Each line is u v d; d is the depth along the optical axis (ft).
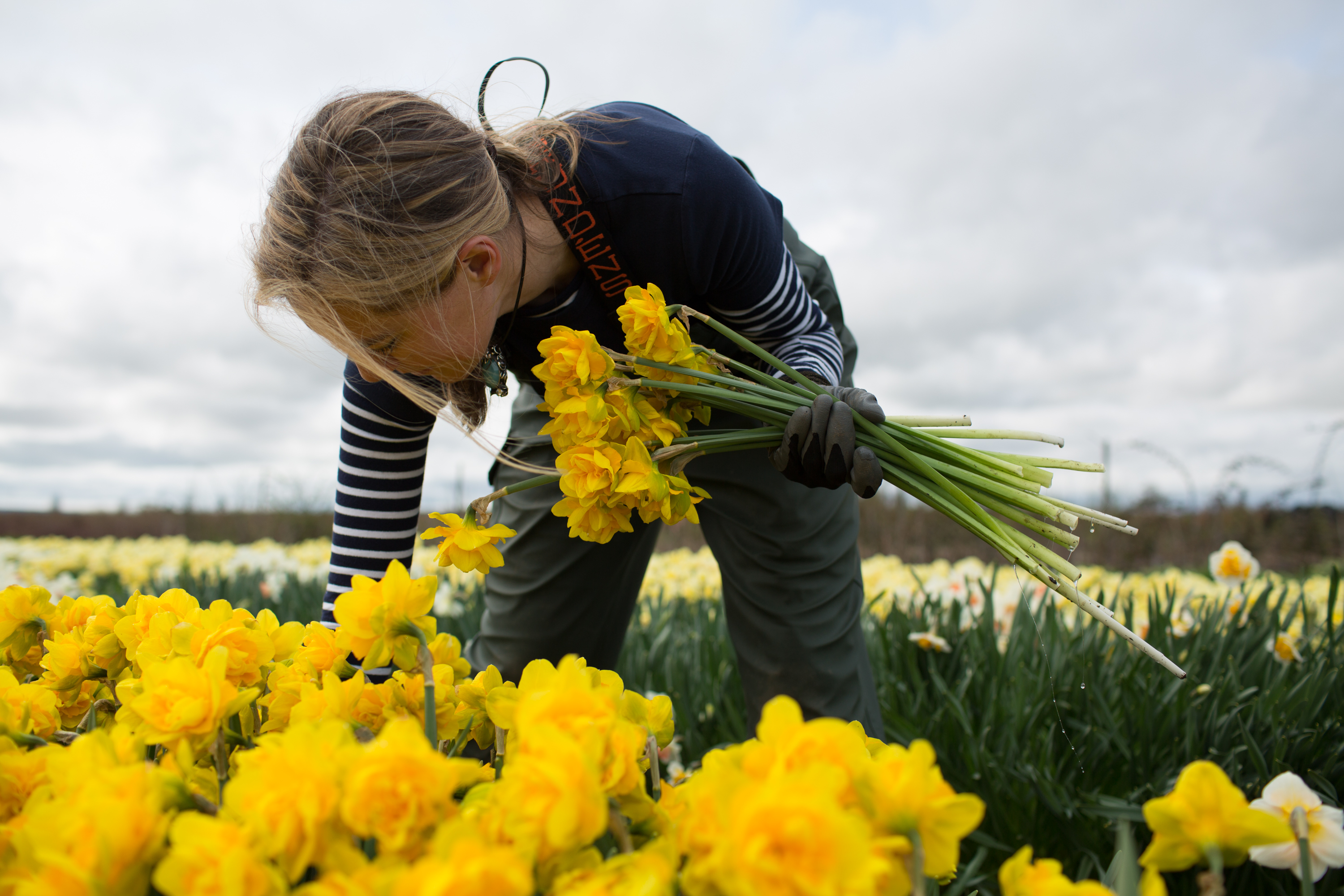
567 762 1.96
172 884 1.88
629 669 8.80
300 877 2.21
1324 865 2.63
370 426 5.15
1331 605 6.65
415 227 3.69
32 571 14.24
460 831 1.95
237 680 2.93
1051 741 5.82
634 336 4.24
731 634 6.35
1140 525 26.78
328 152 3.74
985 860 5.23
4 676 3.16
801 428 4.16
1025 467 4.25
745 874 1.74
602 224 4.51
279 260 3.80
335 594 5.18
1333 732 5.52
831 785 1.87
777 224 5.11
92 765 2.16
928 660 7.97
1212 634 7.29
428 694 2.75
